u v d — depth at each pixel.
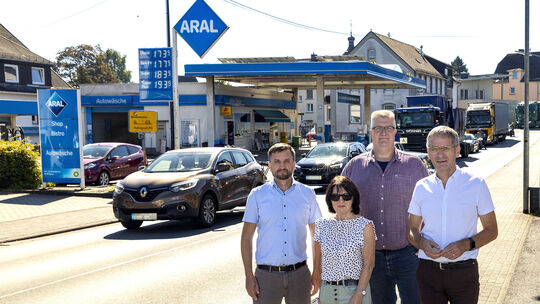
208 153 11.93
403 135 28.88
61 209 13.60
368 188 4.25
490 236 3.48
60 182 17.09
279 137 45.19
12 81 37.88
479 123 43.94
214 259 7.97
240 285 6.56
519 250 7.93
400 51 57.50
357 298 3.50
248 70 30.91
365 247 3.57
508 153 34.59
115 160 19.14
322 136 33.16
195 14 22.19
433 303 3.66
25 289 6.50
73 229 11.10
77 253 8.61
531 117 72.38
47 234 10.59
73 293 6.29
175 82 18.45
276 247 3.90
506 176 19.80
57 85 45.22
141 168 12.05
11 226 11.23
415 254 4.19
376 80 36.69
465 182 3.55
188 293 6.23
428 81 60.69
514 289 5.95
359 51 56.56
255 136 41.06
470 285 3.55
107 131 42.56
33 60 39.28
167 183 10.48
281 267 3.90
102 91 39.41
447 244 3.54
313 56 53.81
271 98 42.81
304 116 75.12
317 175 16.39
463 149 31.09
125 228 11.20
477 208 3.53
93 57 75.94
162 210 10.30
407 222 4.19
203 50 22.23
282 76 34.56
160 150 37.62
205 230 10.68
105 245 9.27
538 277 6.43
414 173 4.21
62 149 17.00
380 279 4.28
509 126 58.50
